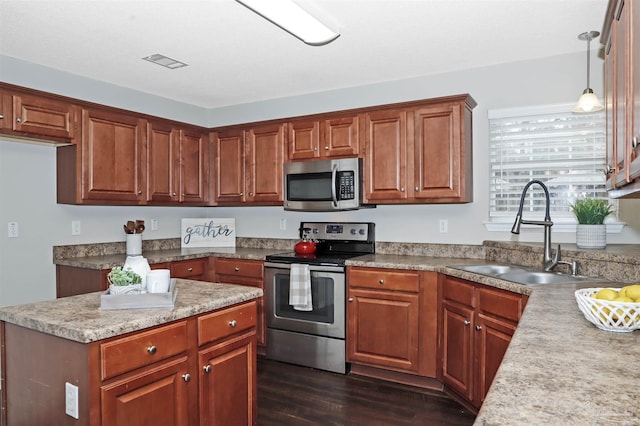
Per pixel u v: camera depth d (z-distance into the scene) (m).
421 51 3.05
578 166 3.13
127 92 3.91
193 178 4.21
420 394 2.94
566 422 0.75
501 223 3.31
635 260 2.21
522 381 0.94
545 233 2.60
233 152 4.24
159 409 1.65
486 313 2.49
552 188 3.21
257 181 4.08
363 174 3.52
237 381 2.00
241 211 4.61
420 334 3.01
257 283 3.71
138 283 1.83
